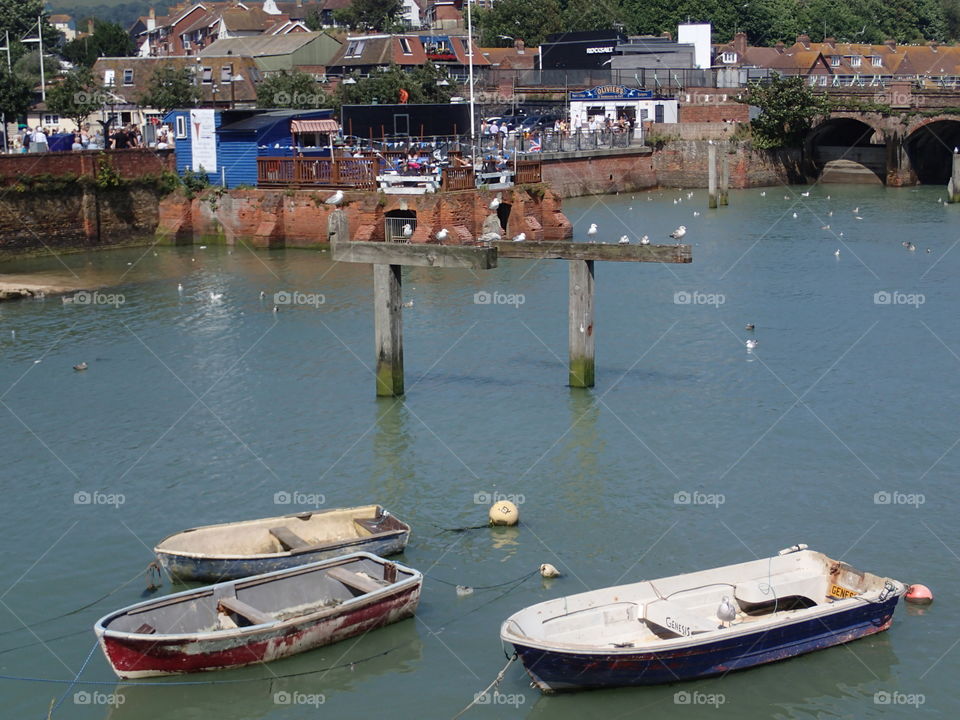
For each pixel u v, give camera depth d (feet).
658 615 82.38
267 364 153.48
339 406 136.67
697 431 127.34
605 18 544.21
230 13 578.25
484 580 95.61
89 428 130.52
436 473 116.98
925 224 270.26
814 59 510.99
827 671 82.99
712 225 275.39
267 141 250.57
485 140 291.79
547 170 324.19
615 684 80.38
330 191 236.02
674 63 427.33
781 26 615.16
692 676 81.20
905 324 170.91
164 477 116.78
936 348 157.89
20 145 277.03
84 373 150.51
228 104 357.82
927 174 382.63
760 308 182.50
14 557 100.53
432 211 224.33
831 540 101.71
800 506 108.47
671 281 204.85
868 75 517.14
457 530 104.53
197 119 252.83
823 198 332.60
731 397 138.31
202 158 254.47
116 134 270.46
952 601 91.61
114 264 225.97
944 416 130.93
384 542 97.96
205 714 79.10
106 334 169.68
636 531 103.91
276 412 134.82
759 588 85.97
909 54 565.12
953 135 385.50
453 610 91.20
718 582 86.43
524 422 130.62
